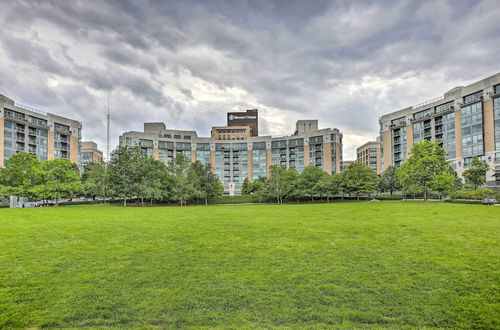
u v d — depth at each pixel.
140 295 7.66
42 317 6.50
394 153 104.94
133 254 11.97
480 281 8.41
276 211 35.38
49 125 95.69
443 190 55.97
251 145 132.00
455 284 8.22
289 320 6.30
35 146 90.94
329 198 82.75
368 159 162.38
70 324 6.21
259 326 6.06
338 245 13.31
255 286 8.21
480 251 11.86
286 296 7.51
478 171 61.41
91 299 7.44
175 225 21.00
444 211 30.66
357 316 6.45
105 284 8.48
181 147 126.62
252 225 20.44
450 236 15.16
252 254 11.76
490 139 70.56
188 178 72.00
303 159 126.00
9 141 81.75
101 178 66.25
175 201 74.19
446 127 83.94
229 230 18.09
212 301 7.26
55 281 8.76
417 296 7.46
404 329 5.91
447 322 6.18
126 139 116.25
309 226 19.53
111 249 12.93
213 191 75.31
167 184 68.62
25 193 55.94
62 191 58.91
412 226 18.86
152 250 12.66
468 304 6.96
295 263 10.42
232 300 7.31
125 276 9.18
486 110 71.69
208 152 130.25
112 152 63.66
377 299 7.31
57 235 16.77
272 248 12.80
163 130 125.44
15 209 42.84
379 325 6.07
